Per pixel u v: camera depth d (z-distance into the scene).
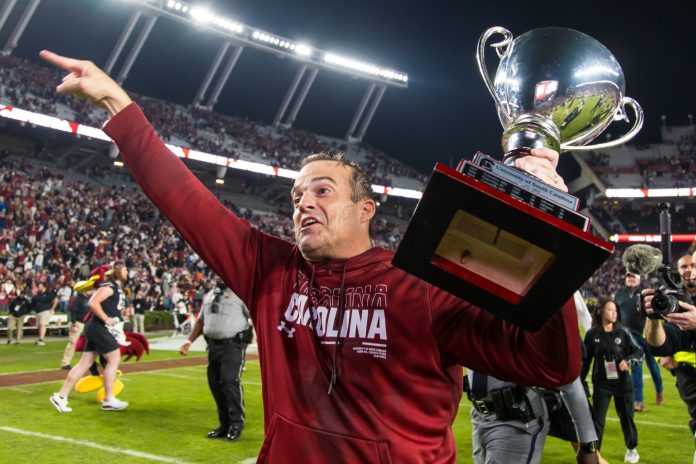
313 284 1.70
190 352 14.85
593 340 5.80
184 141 33.44
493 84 1.73
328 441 1.53
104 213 26.73
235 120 40.41
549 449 6.50
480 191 1.11
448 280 1.22
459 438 6.87
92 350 7.64
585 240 1.08
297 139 41.91
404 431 1.52
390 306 1.57
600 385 5.73
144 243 25.84
